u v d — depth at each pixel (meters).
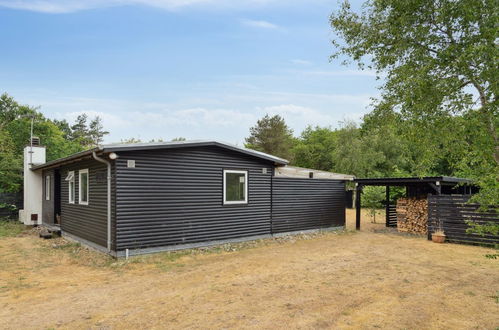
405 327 4.21
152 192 8.36
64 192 11.73
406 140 4.99
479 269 7.22
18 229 13.62
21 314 4.74
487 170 3.89
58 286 6.09
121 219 7.86
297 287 5.89
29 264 7.81
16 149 21.62
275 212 11.33
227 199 9.98
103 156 8.26
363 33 5.15
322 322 4.34
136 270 7.13
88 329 4.18
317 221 12.73
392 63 4.66
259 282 6.22
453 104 3.88
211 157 9.59
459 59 3.64
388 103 5.04
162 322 4.37
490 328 4.20
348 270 7.14
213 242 9.56
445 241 10.89
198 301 5.17
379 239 11.56
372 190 17.52
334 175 16.11
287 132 43.16
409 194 15.38
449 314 4.64
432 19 4.18
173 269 7.23
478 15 3.69
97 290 5.81
